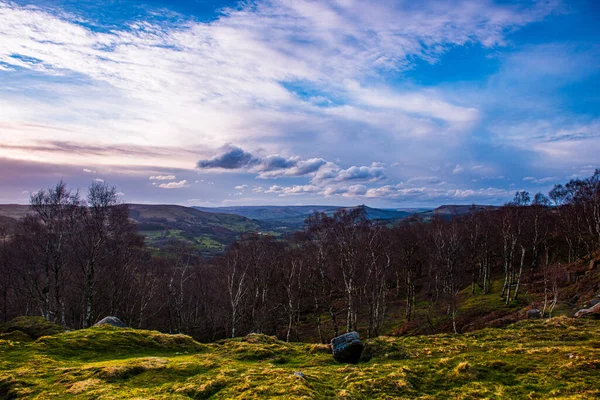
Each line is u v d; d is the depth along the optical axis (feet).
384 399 44.47
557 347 60.23
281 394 44.39
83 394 45.29
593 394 39.86
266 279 175.52
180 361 65.98
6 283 147.33
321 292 218.18
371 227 172.24
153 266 197.88
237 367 62.28
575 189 224.94
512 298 174.19
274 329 192.85
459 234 229.66
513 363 54.08
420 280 276.21
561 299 146.72
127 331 85.51
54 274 136.77
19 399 43.88
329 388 50.26
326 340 174.09
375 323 166.40
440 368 55.67
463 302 193.26
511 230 204.44
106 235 132.36
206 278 214.69
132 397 44.39
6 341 70.08
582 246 236.84
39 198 126.11
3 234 168.96
